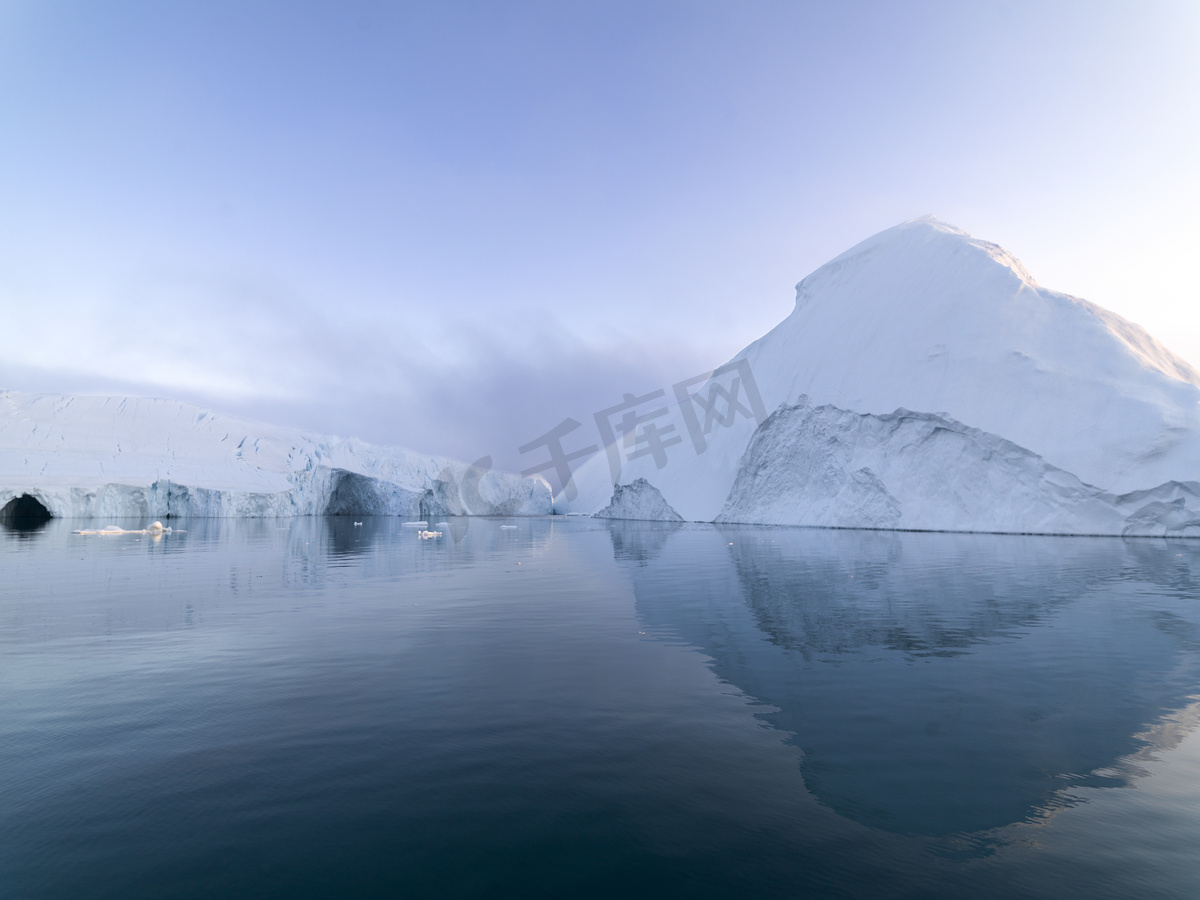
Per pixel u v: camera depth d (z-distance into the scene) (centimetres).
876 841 308
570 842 307
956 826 322
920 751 415
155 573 1466
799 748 421
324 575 1447
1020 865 286
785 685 561
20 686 561
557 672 607
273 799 350
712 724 466
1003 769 387
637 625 837
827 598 1040
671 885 271
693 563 1653
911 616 880
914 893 265
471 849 300
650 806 343
